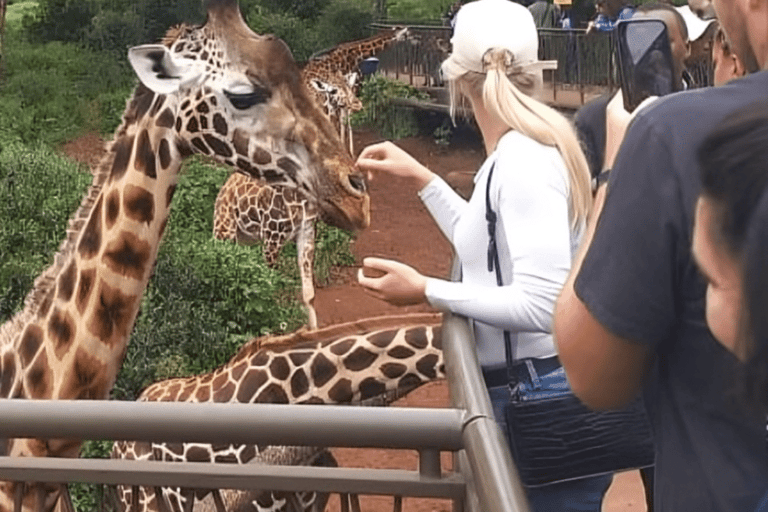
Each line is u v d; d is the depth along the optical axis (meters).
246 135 5.34
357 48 16.61
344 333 4.86
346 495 2.30
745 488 1.52
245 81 5.26
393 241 16.27
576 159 2.62
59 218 12.65
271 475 2.29
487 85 2.67
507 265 2.67
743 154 1.48
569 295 1.64
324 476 2.27
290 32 26.02
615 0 6.89
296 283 13.25
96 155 19.91
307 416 2.21
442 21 25.66
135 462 2.36
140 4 26.42
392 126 23.23
